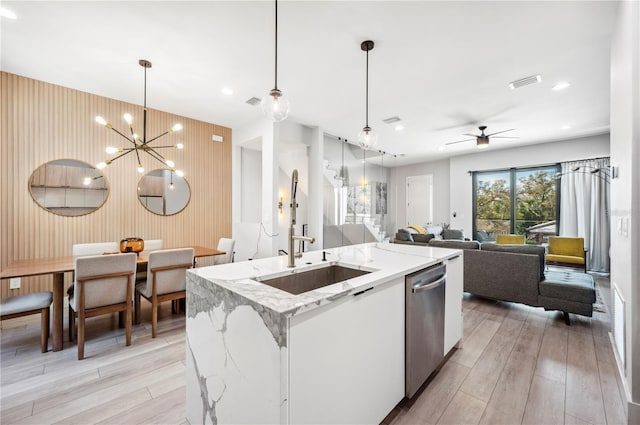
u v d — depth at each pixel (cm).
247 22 223
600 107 396
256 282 133
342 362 122
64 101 345
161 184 432
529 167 629
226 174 513
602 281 462
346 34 238
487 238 688
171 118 441
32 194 326
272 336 98
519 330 277
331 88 342
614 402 170
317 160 497
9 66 296
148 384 191
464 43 249
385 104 392
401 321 164
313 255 216
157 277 267
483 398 174
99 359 223
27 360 221
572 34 234
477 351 234
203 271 157
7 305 227
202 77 316
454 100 376
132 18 219
